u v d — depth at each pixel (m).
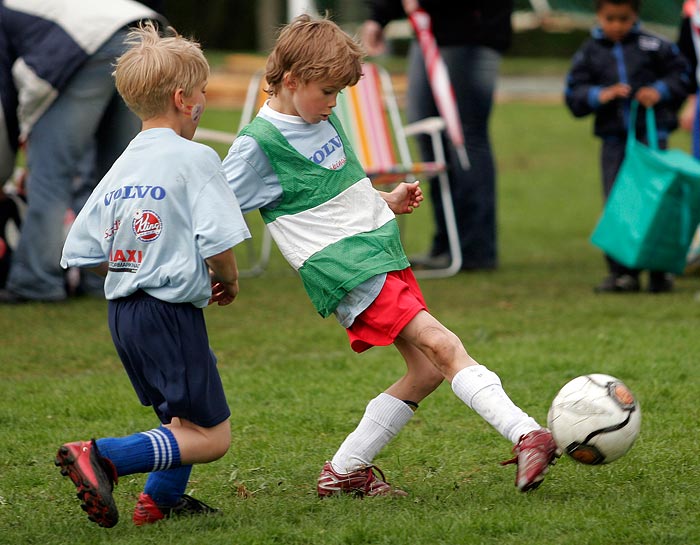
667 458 10.68
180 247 8.70
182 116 9.15
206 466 10.99
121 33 18.17
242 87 54.62
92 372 15.13
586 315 18.34
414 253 25.91
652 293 20.39
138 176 8.84
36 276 19.45
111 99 18.62
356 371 14.71
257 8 85.44
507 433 9.00
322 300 9.48
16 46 18.11
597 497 9.52
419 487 10.12
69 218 20.84
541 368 14.57
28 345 16.56
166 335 8.74
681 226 19.02
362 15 71.81
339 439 11.87
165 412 8.98
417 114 23.55
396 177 21.28
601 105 20.09
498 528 8.68
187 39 10.02
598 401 9.29
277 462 11.07
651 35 20.45
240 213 8.79
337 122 9.98
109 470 8.47
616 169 20.44
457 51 22.22
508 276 22.55
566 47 85.75
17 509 9.79
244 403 13.33
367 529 8.70
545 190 36.22
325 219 9.51
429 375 9.92
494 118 53.06
